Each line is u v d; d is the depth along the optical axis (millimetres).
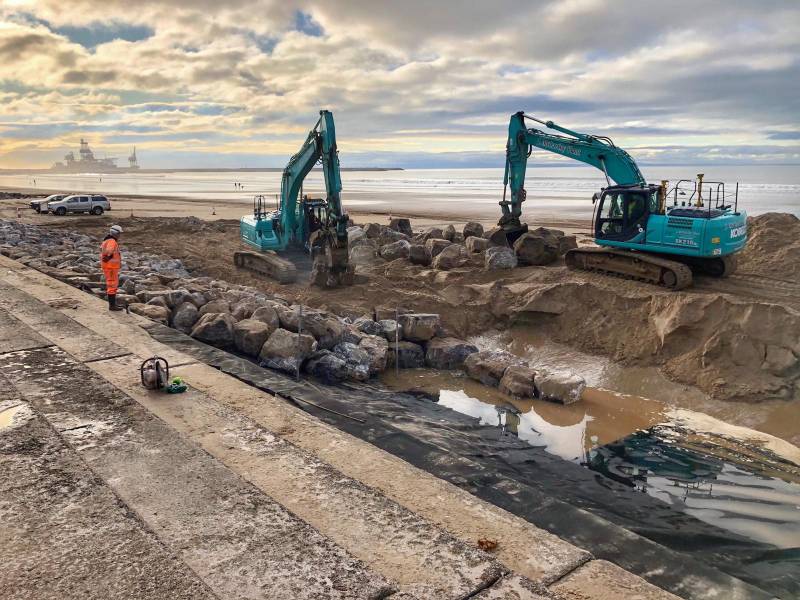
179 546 3980
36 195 59031
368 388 11281
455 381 11969
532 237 19344
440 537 4305
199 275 20938
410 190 106250
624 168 18531
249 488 4816
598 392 11727
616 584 3955
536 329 14914
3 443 5477
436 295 16688
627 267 16531
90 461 5199
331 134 17047
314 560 3863
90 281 14062
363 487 5043
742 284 15930
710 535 6617
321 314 13508
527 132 20625
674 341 12562
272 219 21391
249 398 7332
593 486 7781
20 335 9180
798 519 7074
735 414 10453
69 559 3793
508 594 3637
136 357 8516
